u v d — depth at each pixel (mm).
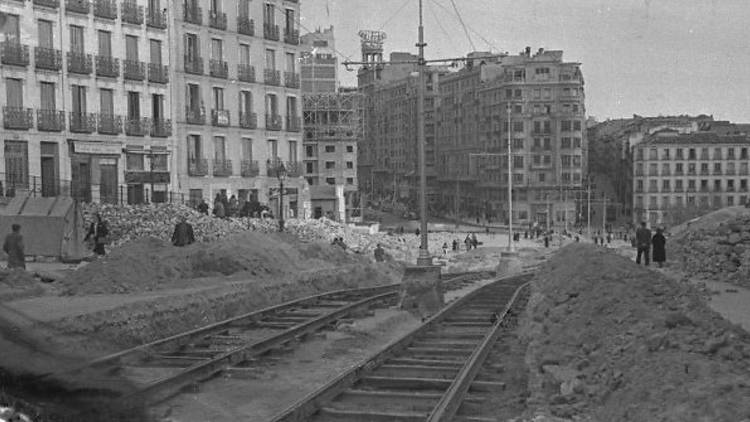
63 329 13656
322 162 118312
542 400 10391
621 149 145000
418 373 12375
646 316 12336
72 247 30500
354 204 121000
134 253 22609
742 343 10203
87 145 49469
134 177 52812
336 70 122188
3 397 7816
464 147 154750
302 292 26484
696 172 128000
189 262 24781
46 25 47656
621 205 142125
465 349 14617
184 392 11148
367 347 15867
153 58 55438
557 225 135750
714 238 26938
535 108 136000
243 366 13094
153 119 55188
